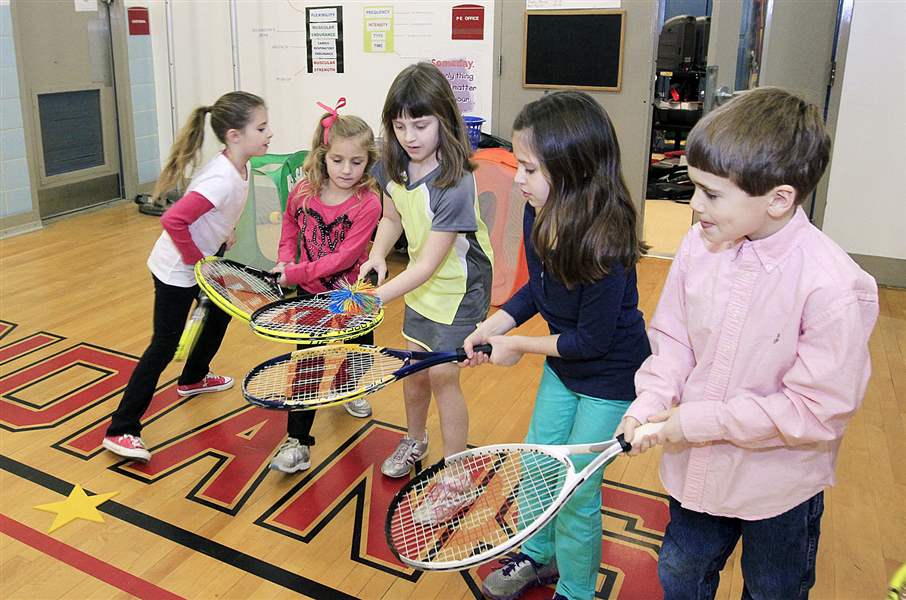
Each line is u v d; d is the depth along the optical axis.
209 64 5.76
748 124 1.24
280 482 2.52
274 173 4.22
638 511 2.38
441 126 2.10
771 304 1.34
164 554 2.16
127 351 3.47
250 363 3.39
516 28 4.76
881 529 2.31
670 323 1.54
